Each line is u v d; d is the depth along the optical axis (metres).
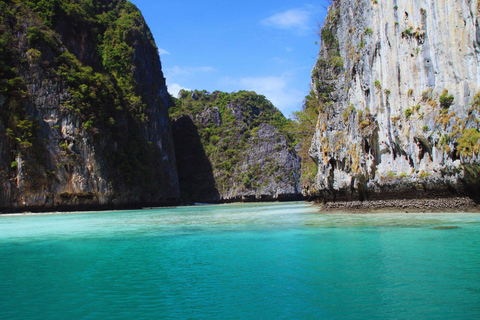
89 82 61.84
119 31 83.25
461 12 24.83
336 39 37.53
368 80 31.77
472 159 22.84
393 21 29.45
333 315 8.48
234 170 113.44
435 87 26.56
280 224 25.50
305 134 59.28
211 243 18.08
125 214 45.50
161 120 91.81
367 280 10.86
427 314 8.34
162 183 82.56
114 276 12.14
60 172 54.97
